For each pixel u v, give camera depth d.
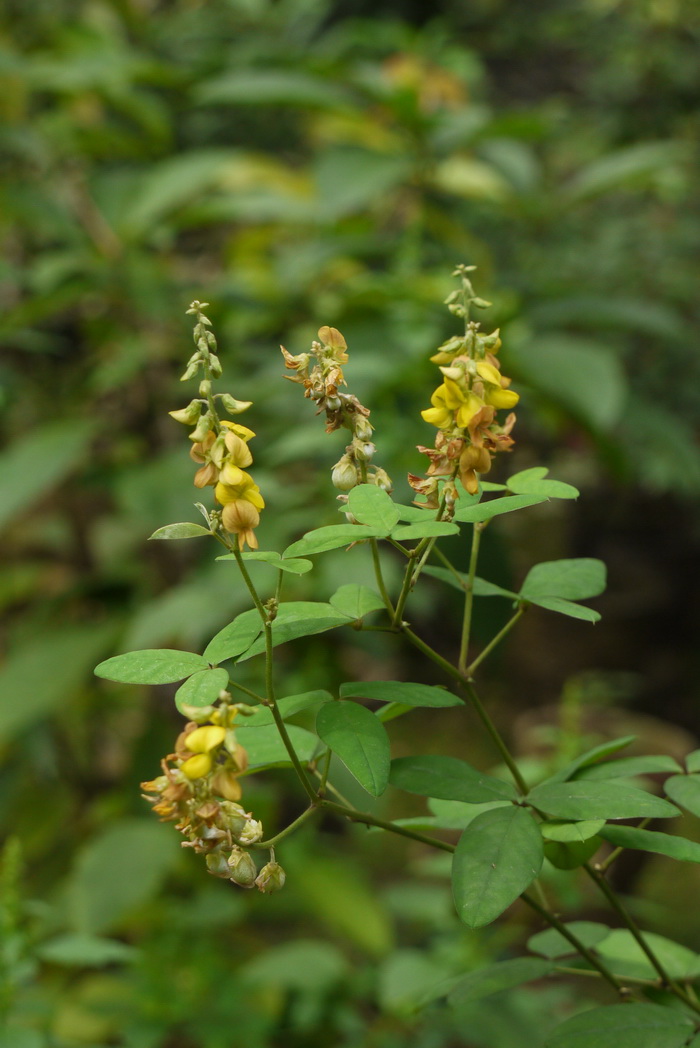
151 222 1.92
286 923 2.23
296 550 0.70
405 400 1.57
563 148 2.96
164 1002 1.29
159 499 1.66
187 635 1.50
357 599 0.74
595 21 3.09
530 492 0.73
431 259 2.03
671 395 2.70
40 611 2.04
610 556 3.57
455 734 3.04
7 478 1.69
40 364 2.19
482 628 1.53
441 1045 1.32
